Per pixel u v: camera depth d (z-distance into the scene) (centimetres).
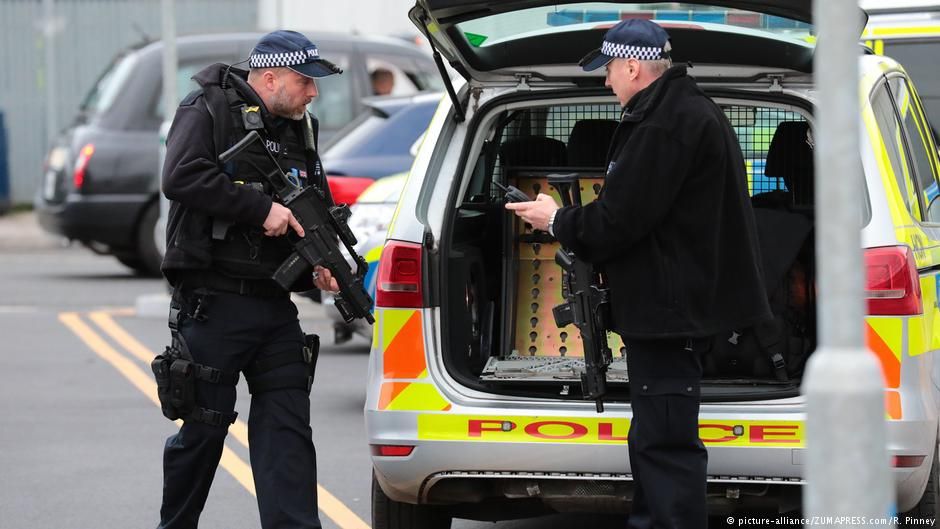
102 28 8869
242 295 1895
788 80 1984
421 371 1905
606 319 1797
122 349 4228
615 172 1716
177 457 1920
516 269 2248
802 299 1972
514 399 1875
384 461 1905
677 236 1731
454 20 1917
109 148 5591
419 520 2044
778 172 2170
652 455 1756
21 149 8938
